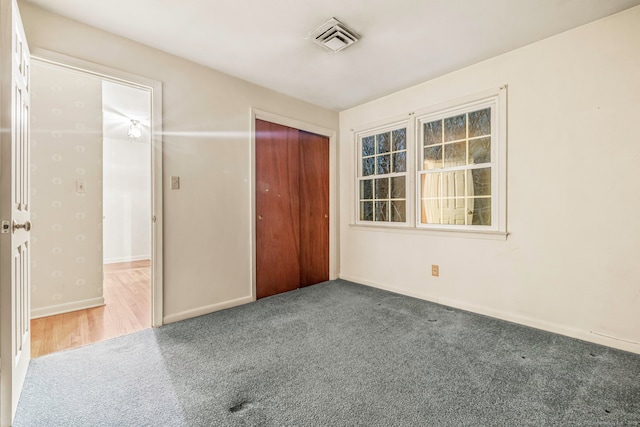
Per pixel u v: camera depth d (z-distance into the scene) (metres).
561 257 2.24
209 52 2.45
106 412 1.37
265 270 3.22
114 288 3.61
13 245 1.33
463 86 2.75
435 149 3.07
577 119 2.15
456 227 2.89
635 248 1.95
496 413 1.37
